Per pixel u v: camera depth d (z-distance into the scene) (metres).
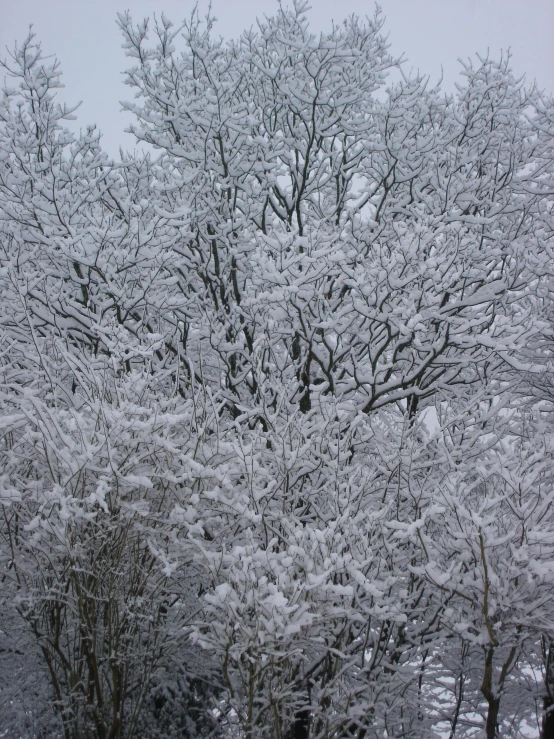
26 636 5.71
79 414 4.88
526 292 8.15
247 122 8.04
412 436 6.28
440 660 6.40
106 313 7.25
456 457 6.29
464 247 7.02
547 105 8.95
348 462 6.75
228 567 4.80
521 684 6.61
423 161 8.62
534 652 6.15
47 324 7.48
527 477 4.89
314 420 6.34
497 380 8.32
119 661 4.98
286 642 4.34
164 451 5.25
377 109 8.80
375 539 5.39
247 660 4.59
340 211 9.55
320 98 8.52
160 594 5.78
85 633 5.07
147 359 6.56
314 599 4.60
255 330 8.32
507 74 9.00
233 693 4.67
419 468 6.11
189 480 5.48
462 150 8.70
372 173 9.37
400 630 5.64
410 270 7.07
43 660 5.69
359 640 5.69
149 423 4.87
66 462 4.66
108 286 6.91
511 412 6.77
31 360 6.30
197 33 8.77
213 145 8.28
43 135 8.03
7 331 6.78
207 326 7.92
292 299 6.53
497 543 4.55
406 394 7.33
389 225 8.30
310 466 5.90
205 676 6.66
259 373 6.22
